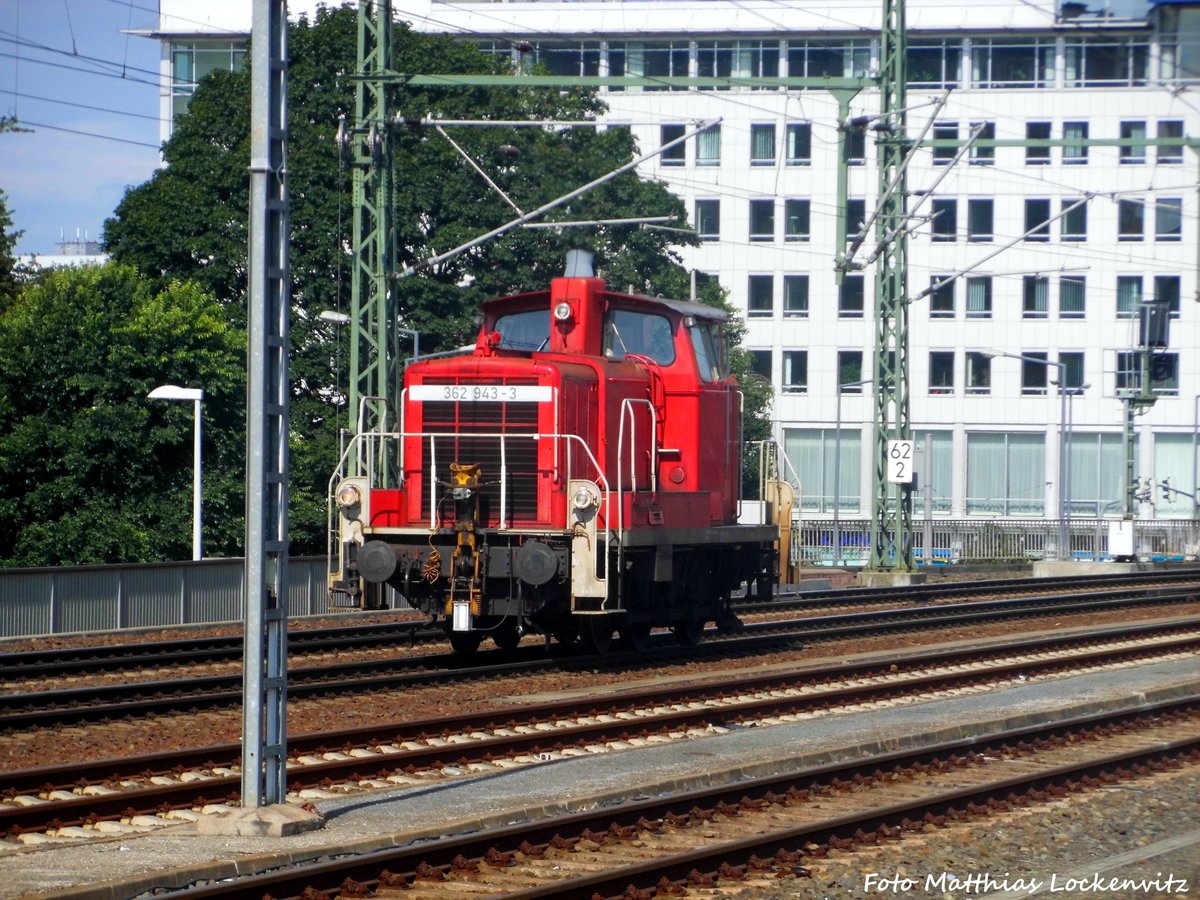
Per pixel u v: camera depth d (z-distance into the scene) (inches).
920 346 6067.9
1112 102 5831.7
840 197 2632.9
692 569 1923.0
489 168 4141.2
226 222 4020.7
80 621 2101.4
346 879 788.6
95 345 3280.0
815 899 799.7
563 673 1696.6
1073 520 5816.9
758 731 1353.3
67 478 3144.7
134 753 1206.3
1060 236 5984.3
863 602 2787.9
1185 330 5940.0
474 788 1071.6
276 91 969.5
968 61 5920.3
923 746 1272.1
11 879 788.6
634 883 801.6
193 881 800.9
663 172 6072.8
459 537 1595.7
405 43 4234.7
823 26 5944.9
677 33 5989.2
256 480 949.2
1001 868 872.9
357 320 2401.6
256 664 940.0
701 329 1920.5
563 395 1640.0
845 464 6092.5
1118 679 1742.1
